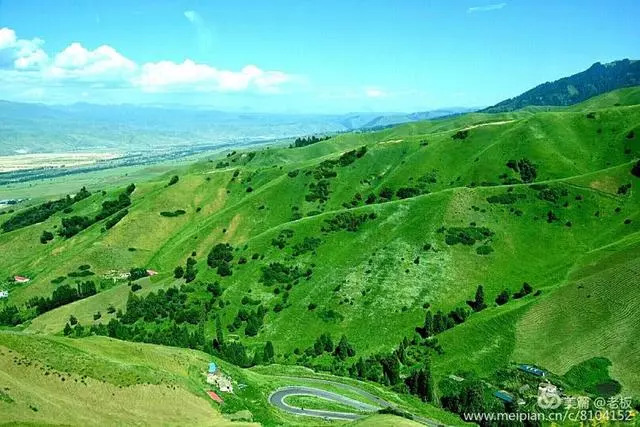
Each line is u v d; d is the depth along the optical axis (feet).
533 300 450.30
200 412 296.10
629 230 545.44
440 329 460.55
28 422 225.76
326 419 332.39
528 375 380.17
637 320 392.27
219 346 479.00
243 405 330.54
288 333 508.53
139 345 368.27
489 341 423.64
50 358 286.25
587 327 405.80
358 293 529.45
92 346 332.80
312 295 544.21
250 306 555.69
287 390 383.24
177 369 343.67
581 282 451.12
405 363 430.20
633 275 429.38
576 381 366.22
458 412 359.66
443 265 537.65
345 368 442.91
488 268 533.14
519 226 579.07
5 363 268.82
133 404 277.23
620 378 357.00
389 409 331.98
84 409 257.55
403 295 514.27
